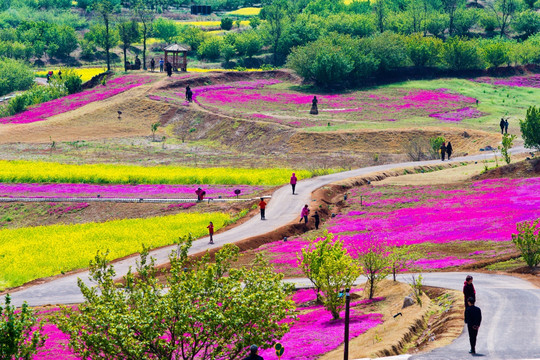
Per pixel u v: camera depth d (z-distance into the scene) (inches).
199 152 3464.6
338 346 848.9
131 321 665.6
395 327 886.4
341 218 2032.5
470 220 1718.8
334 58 4847.4
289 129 3565.5
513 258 1331.2
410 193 2237.9
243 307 689.6
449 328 845.2
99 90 4783.5
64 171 2893.7
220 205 2303.2
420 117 3838.6
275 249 1713.8
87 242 1884.8
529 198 1860.2
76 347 683.4
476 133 3307.1
